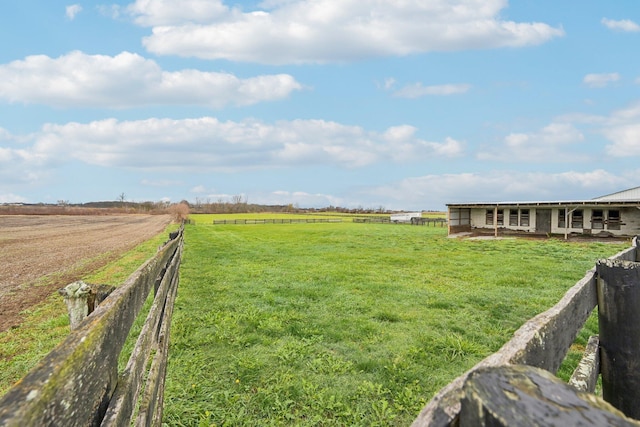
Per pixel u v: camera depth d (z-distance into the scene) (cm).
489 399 57
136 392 177
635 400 168
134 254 1511
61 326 565
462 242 1998
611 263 179
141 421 186
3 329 557
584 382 151
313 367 407
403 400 339
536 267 1101
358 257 1345
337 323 555
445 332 521
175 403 331
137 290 200
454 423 72
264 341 481
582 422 48
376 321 568
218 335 498
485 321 571
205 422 305
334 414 323
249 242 2020
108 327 129
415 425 81
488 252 1515
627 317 171
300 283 851
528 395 56
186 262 1202
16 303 726
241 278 913
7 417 65
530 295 736
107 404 127
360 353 446
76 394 96
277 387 362
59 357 92
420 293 751
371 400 344
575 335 173
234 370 398
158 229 3494
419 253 1480
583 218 2141
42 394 76
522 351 114
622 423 48
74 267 1186
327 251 1555
